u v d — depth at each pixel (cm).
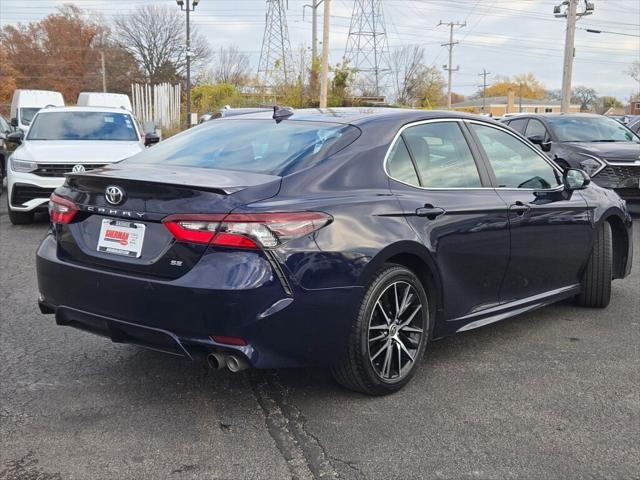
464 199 419
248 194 332
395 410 365
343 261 342
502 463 310
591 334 500
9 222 995
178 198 332
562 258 508
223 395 383
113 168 395
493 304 454
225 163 384
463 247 414
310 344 339
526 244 465
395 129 407
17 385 393
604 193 564
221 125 456
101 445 323
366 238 353
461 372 421
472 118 464
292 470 303
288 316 326
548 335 497
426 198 397
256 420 352
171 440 329
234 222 318
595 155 1063
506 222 444
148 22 7350
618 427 347
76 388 390
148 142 1035
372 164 384
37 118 1044
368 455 316
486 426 347
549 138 1162
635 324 526
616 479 297
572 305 578
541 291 501
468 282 425
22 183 909
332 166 369
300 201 340
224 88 4588
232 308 316
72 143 969
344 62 3778
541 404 374
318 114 436
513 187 468
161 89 4112
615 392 392
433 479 296
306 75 3847
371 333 369
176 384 398
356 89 4006
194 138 442
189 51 3816
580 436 337
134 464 306
